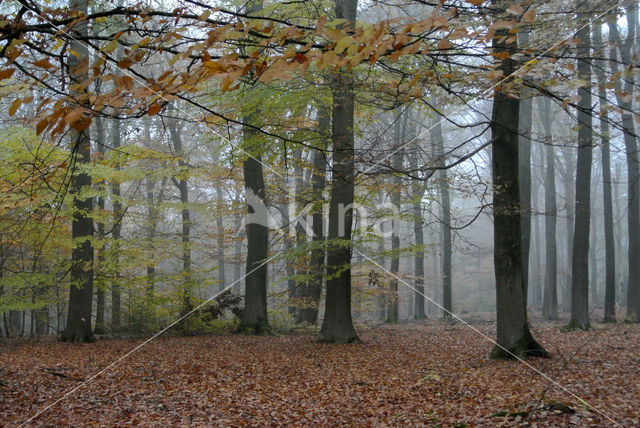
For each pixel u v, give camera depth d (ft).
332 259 42.65
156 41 12.06
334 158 33.17
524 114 59.93
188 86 10.53
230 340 48.39
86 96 10.36
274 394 26.45
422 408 22.67
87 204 43.57
